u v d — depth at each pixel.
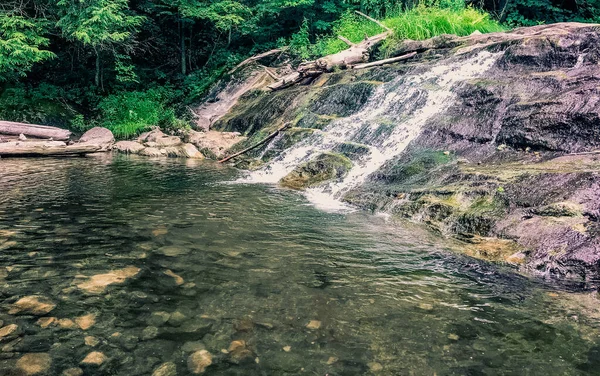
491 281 3.15
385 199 5.33
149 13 19.47
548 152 5.12
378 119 7.87
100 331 2.36
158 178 7.51
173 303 2.71
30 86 16.06
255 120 11.95
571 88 5.59
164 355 2.15
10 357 2.10
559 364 2.13
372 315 2.61
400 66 9.18
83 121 15.70
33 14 15.56
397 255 3.68
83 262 3.37
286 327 2.45
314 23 17.31
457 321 2.55
